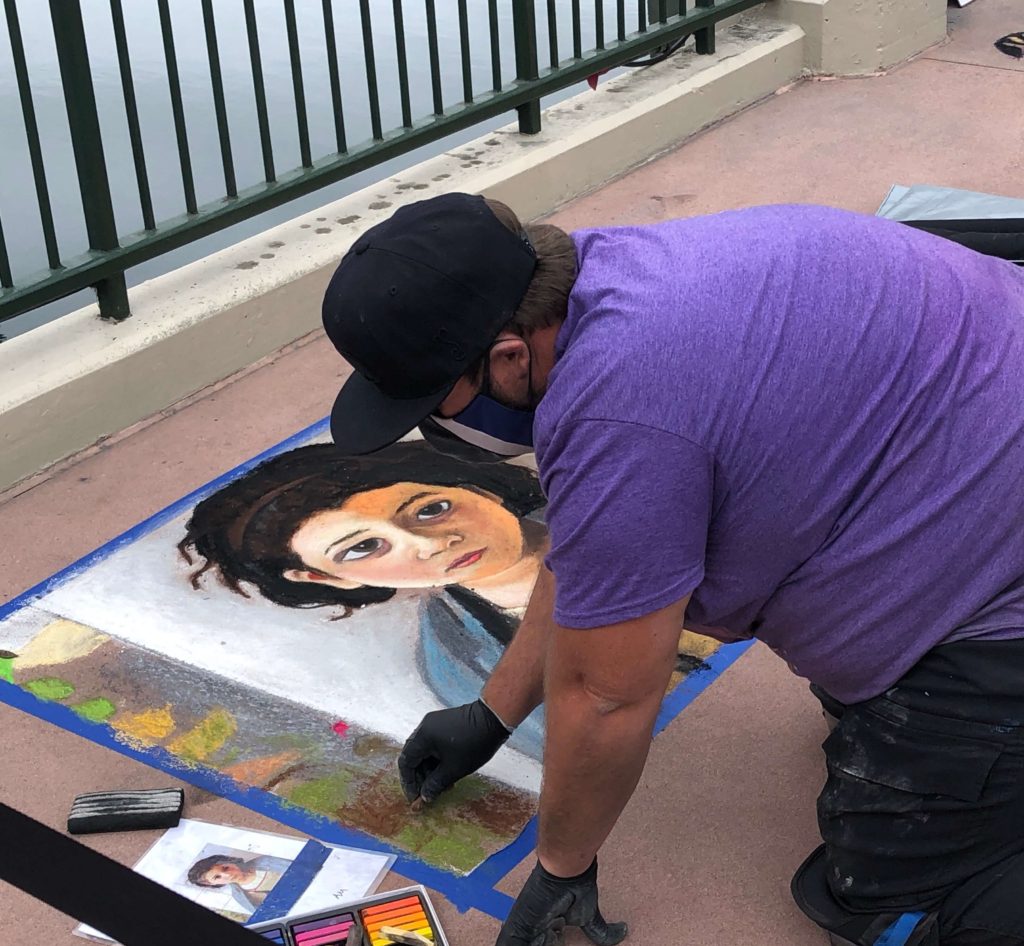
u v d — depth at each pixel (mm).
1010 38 5430
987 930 1693
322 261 3645
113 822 2152
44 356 3176
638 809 2186
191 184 3377
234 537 2891
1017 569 1619
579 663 1555
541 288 1525
